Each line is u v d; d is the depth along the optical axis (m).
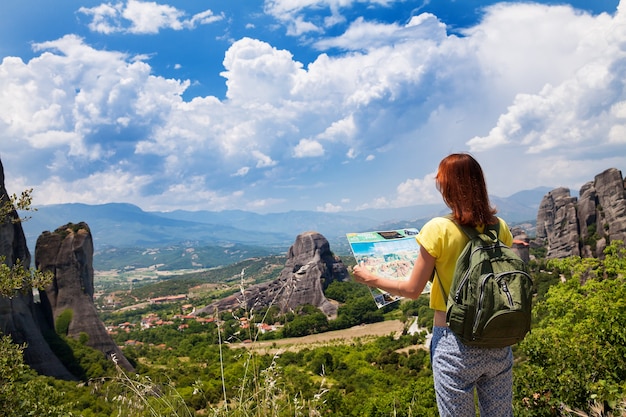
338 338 101.75
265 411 3.48
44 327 66.38
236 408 3.55
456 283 2.97
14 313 55.62
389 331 103.19
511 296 2.82
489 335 2.86
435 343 3.25
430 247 3.12
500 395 3.11
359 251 3.66
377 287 3.39
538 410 8.30
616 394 6.36
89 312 69.50
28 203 10.65
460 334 2.94
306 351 79.31
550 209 141.38
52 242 71.69
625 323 8.82
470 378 3.05
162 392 3.71
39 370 54.94
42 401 12.08
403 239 3.90
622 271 17.23
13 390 11.68
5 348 11.74
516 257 3.00
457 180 3.15
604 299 13.98
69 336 66.38
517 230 118.88
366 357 74.62
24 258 56.00
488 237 3.05
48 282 11.75
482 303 2.84
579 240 83.06
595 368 8.28
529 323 2.89
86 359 62.09
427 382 31.25
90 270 75.75
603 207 80.19
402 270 3.53
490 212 3.17
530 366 9.02
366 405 32.09
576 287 18.38
